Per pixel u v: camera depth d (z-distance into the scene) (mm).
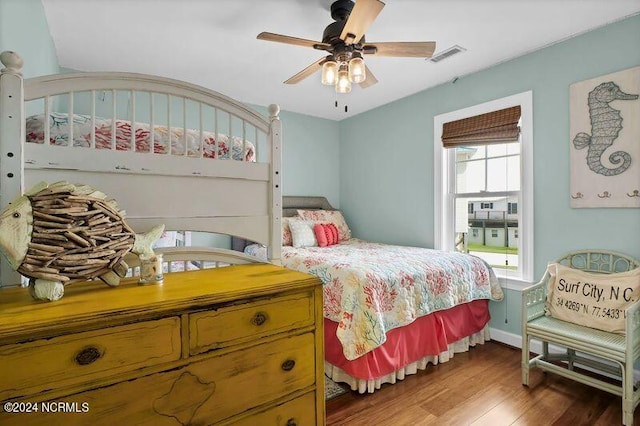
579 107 2328
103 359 818
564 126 2418
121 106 3055
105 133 1366
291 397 1143
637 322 1763
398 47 1860
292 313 1152
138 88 1275
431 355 2354
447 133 3221
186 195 1372
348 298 1994
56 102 2525
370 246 3420
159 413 890
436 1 1942
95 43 2410
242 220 1516
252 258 1580
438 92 3309
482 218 3059
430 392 2016
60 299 934
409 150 3613
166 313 903
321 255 2719
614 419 1743
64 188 959
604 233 2227
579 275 2129
